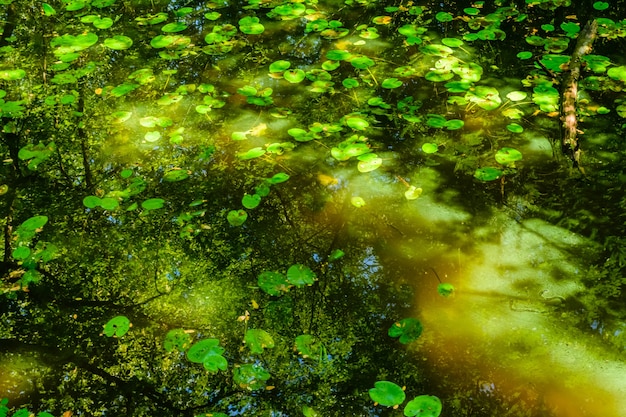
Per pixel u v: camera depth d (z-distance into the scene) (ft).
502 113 19.07
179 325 15.64
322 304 15.87
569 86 18.97
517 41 22.20
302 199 17.63
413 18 24.18
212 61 21.99
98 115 19.92
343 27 23.98
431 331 15.28
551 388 14.42
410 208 17.25
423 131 19.06
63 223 17.20
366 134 19.03
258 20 23.36
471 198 17.34
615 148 17.98
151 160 18.65
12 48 21.98
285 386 14.80
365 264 16.40
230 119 19.71
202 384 14.98
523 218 16.83
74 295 16.14
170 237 17.06
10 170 18.28
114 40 21.43
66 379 15.01
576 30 21.80
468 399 14.43
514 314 15.31
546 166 17.80
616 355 14.66
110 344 15.47
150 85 21.02
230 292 16.05
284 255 16.63
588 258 15.99
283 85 20.92
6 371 15.01
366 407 14.49
